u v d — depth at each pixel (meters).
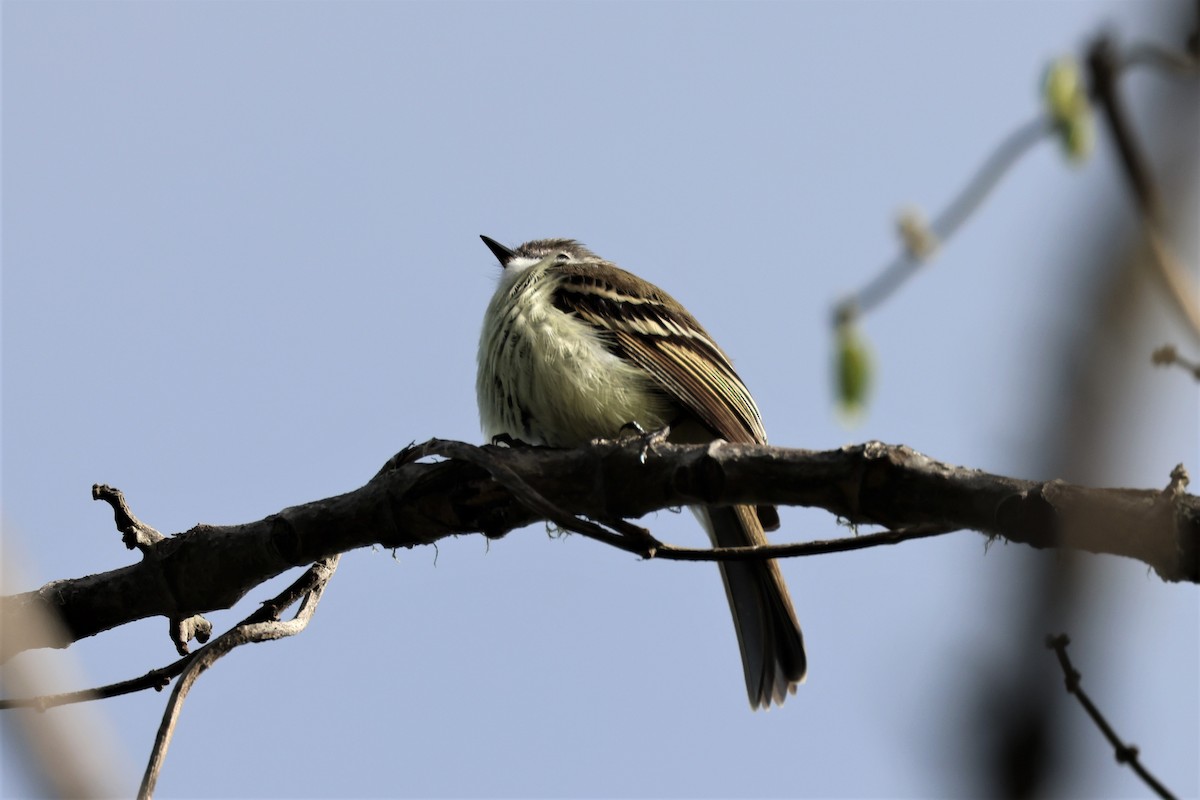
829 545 7.13
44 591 8.52
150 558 8.55
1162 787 5.14
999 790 3.18
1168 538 5.74
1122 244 3.23
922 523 6.83
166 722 7.38
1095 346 3.19
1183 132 3.45
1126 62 3.64
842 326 6.00
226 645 7.77
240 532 8.48
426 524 8.22
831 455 7.09
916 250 5.75
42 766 3.97
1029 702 3.22
